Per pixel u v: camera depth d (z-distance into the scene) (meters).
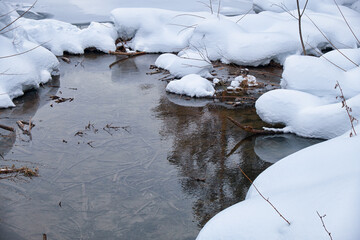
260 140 5.60
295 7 11.52
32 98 7.31
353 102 5.31
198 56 8.53
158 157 5.09
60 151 5.25
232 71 9.04
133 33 11.38
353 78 6.07
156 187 4.41
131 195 4.26
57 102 7.07
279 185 3.02
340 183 2.45
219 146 5.40
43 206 4.07
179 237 3.57
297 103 5.80
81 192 4.32
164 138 5.64
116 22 11.30
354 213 2.12
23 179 4.58
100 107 6.85
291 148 5.34
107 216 3.90
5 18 8.06
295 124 5.74
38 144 5.46
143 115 6.50
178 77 8.42
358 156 2.82
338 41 9.46
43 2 15.88
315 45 9.29
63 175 4.68
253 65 9.32
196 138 5.65
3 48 7.52
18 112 6.62
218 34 9.69
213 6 14.80
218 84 8.19
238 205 2.70
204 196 4.22
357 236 2.00
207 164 4.91
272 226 2.30
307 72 6.13
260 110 5.98
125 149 5.31
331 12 11.09
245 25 10.33
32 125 6.09
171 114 6.57
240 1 16.22
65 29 10.93
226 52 9.48
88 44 10.81
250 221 2.40
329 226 2.11
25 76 7.43
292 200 2.51
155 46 10.76
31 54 8.05
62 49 10.50
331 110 5.44
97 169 4.80
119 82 8.28
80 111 6.66
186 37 10.57
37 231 3.67
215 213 3.91
